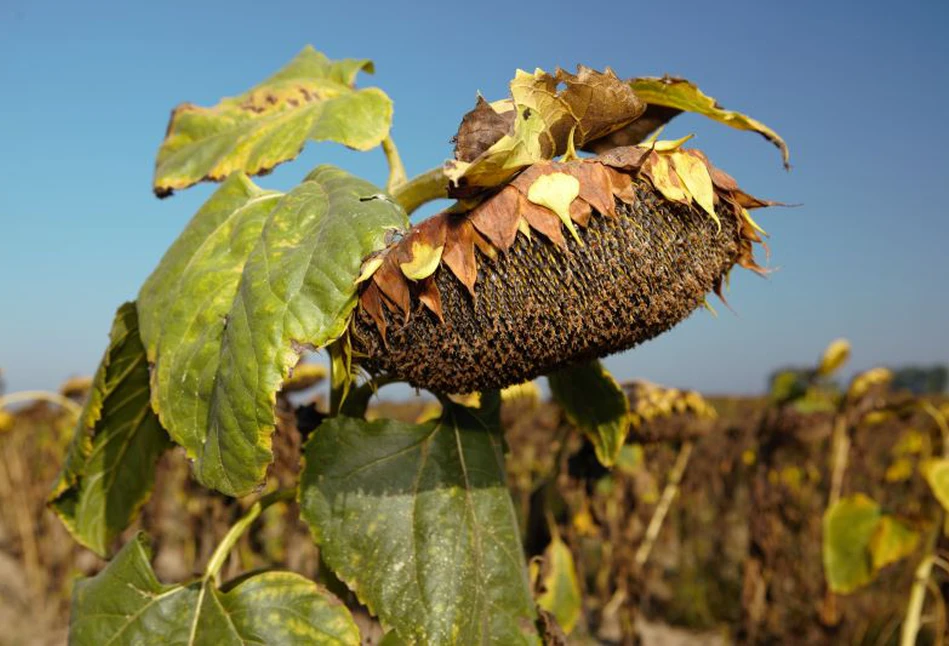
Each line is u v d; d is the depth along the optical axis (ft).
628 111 1.32
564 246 1.23
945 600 3.59
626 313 1.31
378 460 1.56
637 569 4.65
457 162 1.19
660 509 4.98
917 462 6.46
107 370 1.66
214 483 1.27
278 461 1.94
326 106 1.68
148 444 1.88
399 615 1.48
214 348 1.34
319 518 1.50
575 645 4.97
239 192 1.52
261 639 1.42
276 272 1.28
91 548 1.84
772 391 4.91
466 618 1.50
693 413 2.76
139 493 1.90
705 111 1.45
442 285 1.26
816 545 5.42
